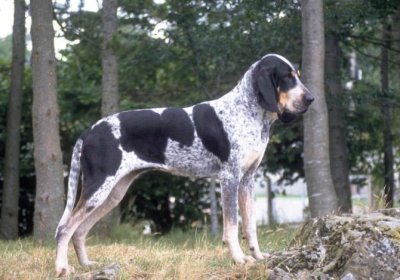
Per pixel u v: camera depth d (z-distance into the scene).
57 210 10.38
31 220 14.88
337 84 12.62
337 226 6.17
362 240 5.55
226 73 12.93
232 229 6.21
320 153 9.64
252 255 6.36
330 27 11.92
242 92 6.30
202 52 12.70
